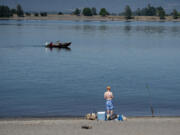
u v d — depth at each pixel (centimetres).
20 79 4000
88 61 5722
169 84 3775
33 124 1928
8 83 3766
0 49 7644
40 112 2577
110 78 4112
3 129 1817
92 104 2875
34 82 3828
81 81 3909
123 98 3116
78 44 9112
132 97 3152
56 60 5856
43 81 3891
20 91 3375
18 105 2819
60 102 2941
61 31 14938
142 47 8419
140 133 1752
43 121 2038
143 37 12069
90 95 3222
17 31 14150
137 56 6562
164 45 8994
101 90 3450
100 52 7238
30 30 15125
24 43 9125
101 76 4238
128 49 7900
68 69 4781
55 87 3569
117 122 1973
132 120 2036
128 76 4259
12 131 1777
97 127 1853
